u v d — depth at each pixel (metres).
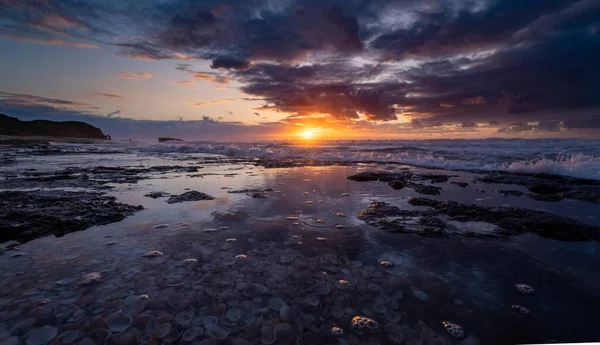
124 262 2.68
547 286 2.33
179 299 2.08
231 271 2.52
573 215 4.42
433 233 3.55
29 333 1.70
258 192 6.00
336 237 3.41
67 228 3.58
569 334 1.78
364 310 1.99
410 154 15.41
